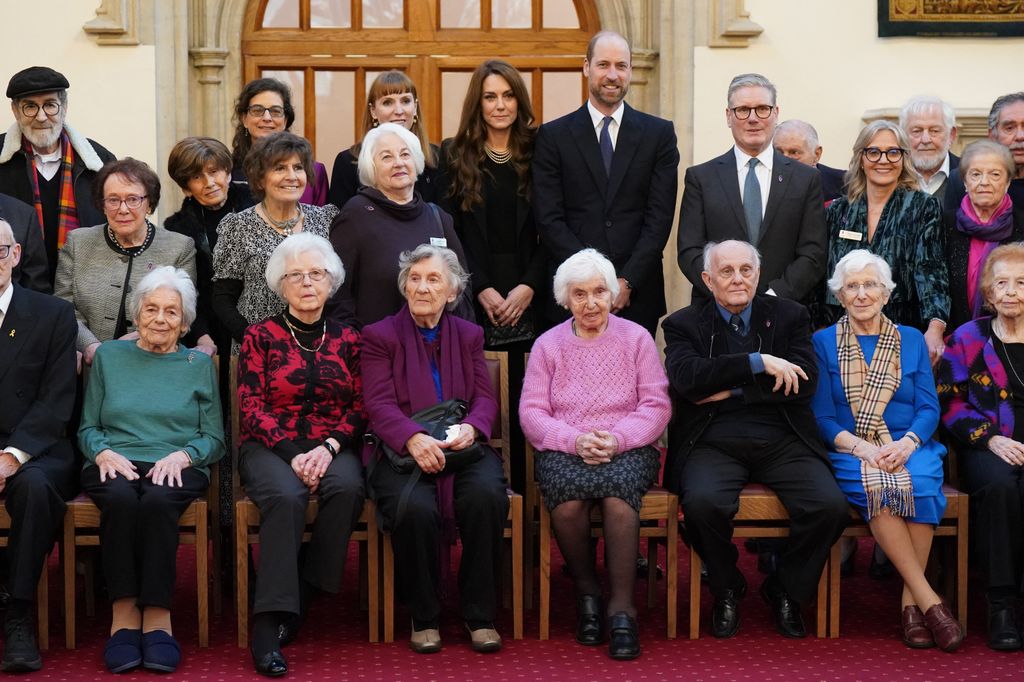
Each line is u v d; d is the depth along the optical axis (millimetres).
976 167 4688
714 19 6527
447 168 4996
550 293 4973
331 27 6855
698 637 4230
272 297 4520
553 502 4164
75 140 4996
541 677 3838
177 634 4250
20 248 4520
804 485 4219
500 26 6898
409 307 4328
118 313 4578
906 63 6574
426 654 4051
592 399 4359
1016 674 3859
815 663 3971
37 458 4148
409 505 4035
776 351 4387
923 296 4699
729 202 4887
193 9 6633
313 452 4156
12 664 3854
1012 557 4160
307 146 4578
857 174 4832
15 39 6379
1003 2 6520
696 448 4406
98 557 4609
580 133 4980
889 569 4891
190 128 6652
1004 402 4383
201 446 4227
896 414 4430
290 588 3965
